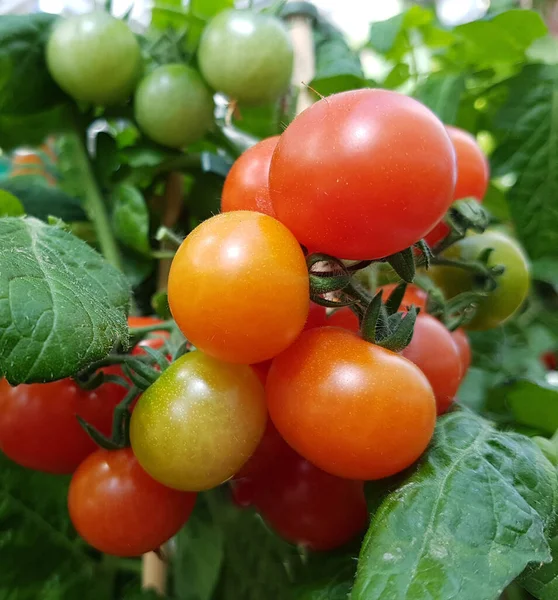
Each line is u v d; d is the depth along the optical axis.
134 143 0.17
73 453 0.12
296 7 0.19
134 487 0.11
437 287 0.13
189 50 0.17
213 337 0.09
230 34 0.15
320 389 0.09
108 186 0.17
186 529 0.17
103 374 0.11
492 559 0.08
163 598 0.15
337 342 0.09
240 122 0.20
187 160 0.17
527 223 0.20
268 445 0.11
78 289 0.10
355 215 0.08
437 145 0.08
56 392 0.11
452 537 0.09
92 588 0.17
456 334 0.13
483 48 0.22
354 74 0.19
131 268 0.17
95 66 0.15
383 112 0.08
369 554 0.09
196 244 0.09
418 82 0.23
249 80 0.15
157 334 0.13
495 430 0.11
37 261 0.10
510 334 0.26
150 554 0.16
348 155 0.08
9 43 0.16
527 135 0.20
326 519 0.12
